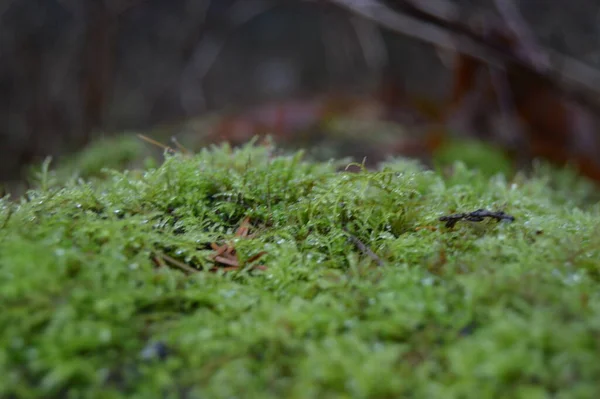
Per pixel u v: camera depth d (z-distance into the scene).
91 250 0.47
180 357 0.44
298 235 0.51
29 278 0.45
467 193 0.55
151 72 3.17
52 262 0.46
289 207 0.52
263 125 1.58
